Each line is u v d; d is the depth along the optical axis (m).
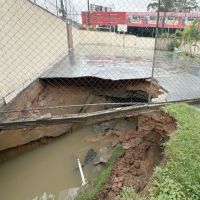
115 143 5.98
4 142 5.07
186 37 14.25
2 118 4.32
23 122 3.59
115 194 4.17
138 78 6.43
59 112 6.50
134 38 14.23
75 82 6.88
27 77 5.85
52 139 6.50
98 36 12.70
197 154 2.72
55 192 5.05
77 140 6.81
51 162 5.95
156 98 4.96
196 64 9.73
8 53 4.84
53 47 7.76
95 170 5.31
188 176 2.33
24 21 5.52
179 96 5.08
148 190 2.29
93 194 4.13
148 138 4.78
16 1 5.04
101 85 6.98
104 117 3.89
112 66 8.36
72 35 10.41
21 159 5.64
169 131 3.71
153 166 4.40
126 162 5.06
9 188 5.09
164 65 9.11
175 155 2.71
